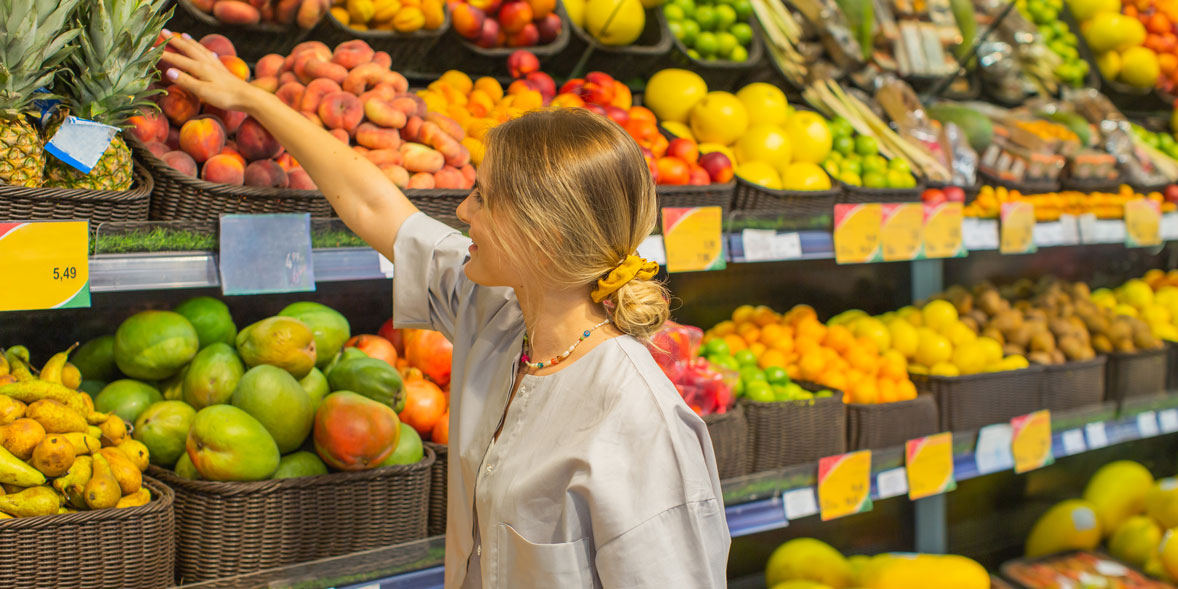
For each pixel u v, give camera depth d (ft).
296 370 5.29
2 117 4.19
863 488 7.06
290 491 4.79
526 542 3.41
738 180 7.48
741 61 8.81
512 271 3.67
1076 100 10.45
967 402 7.98
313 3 6.22
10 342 6.02
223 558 4.66
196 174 5.08
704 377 6.44
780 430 6.81
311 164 4.83
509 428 3.77
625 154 3.49
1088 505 9.26
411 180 5.82
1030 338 8.89
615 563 3.21
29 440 4.10
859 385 7.52
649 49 8.18
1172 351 9.69
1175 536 8.12
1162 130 11.81
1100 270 11.60
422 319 4.65
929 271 10.07
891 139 8.80
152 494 4.59
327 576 4.86
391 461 5.23
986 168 9.04
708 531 3.33
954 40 10.08
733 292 8.98
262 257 4.86
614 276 3.55
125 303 6.41
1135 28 11.09
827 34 9.30
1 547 3.88
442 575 5.24
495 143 3.56
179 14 6.04
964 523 9.76
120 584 4.19
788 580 7.93
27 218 4.16
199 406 5.16
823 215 7.36
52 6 4.15
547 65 8.15
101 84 4.42
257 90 4.92
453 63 7.55
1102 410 8.88
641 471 3.29
